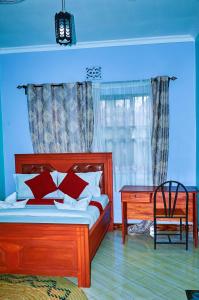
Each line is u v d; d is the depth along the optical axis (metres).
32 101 4.31
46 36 3.86
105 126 4.18
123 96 4.12
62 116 4.25
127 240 3.80
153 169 4.02
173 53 4.04
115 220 4.30
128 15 3.23
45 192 3.94
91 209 3.19
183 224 4.04
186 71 4.03
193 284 2.62
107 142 4.20
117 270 2.92
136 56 4.12
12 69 4.44
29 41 4.06
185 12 3.19
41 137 4.32
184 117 4.07
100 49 4.20
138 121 4.10
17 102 4.46
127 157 4.15
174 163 4.11
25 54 4.39
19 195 4.05
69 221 2.72
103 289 2.56
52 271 2.65
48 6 2.94
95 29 3.65
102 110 4.19
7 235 2.70
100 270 2.93
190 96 4.04
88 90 4.13
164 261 3.12
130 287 2.59
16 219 2.82
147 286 2.60
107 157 4.18
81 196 3.88
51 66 4.34
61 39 2.17
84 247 2.58
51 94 4.27
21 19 3.26
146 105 4.06
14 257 2.71
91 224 2.86
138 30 3.72
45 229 2.63
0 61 4.46
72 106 4.24
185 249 3.45
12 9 2.98
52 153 4.32
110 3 2.92
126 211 3.77
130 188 3.83
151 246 3.57
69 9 3.03
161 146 3.99
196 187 3.87
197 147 3.96
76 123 4.25
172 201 3.60
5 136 4.52
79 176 4.03
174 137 4.09
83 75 4.27
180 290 2.52
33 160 4.38
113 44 4.15
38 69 4.37
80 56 4.26
